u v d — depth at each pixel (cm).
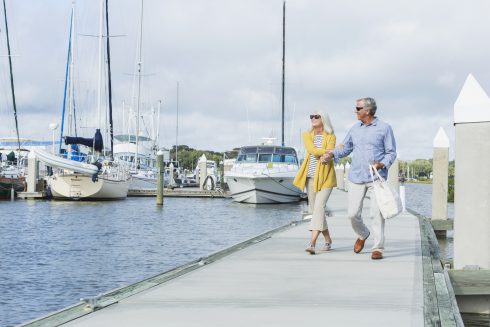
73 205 3794
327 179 877
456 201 733
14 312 943
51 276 1254
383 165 813
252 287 608
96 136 4041
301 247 963
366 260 815
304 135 888
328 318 470
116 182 4222
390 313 486
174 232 2211
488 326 707
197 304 525
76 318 467
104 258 1516
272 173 3600
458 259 734
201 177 5756
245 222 2661
